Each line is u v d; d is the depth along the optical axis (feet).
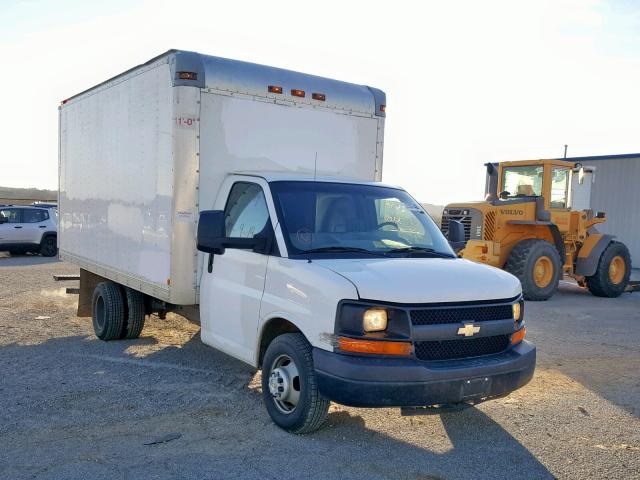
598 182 75.05
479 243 44.98
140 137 23.53
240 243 17.34
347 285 14.82
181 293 20.86
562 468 15.06
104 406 18.42
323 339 15.01
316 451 15.51
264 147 22.17
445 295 15.12
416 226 19.69
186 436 16.25
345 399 14.46
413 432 17.11
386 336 14.64
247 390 20.25
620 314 39.50
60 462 14.48
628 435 17.43
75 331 29.78
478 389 15.17
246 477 13.93
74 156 31.60
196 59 20.63
